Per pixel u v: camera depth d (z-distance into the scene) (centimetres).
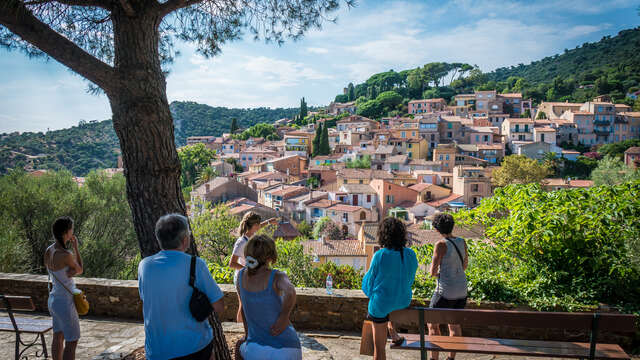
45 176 1892
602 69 15625
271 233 2019
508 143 8825
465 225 700
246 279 281
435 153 7538
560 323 336
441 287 406
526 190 632
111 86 343
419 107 12212
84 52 335
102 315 620
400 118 11550
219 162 8831
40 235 1686
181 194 384
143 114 349
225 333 502
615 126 8981
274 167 8056
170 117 376
